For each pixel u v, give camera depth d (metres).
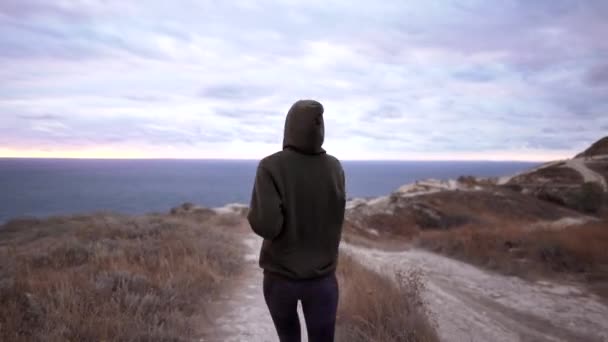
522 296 11.49
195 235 11.20
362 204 39.31
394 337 4.79
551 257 14.95
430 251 19.34
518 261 15.09
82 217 18.06
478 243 17.53
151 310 5.08
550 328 9.12
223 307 5.98
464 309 9.07
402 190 44.66
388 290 6.07
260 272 8.42
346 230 27.30
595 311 10.27
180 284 6.40
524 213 39.09
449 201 38.94
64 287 5.38
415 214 34.38
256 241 12.76
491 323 8.51
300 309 6.19
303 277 2.38
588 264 14.25
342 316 5.32
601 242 16.19
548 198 49.09
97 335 4.18
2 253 8.50
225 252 9.36
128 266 7.07
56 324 4.33
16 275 6.10
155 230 11.32
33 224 17.56
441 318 7.43
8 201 154.88
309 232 2.42
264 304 6.23
